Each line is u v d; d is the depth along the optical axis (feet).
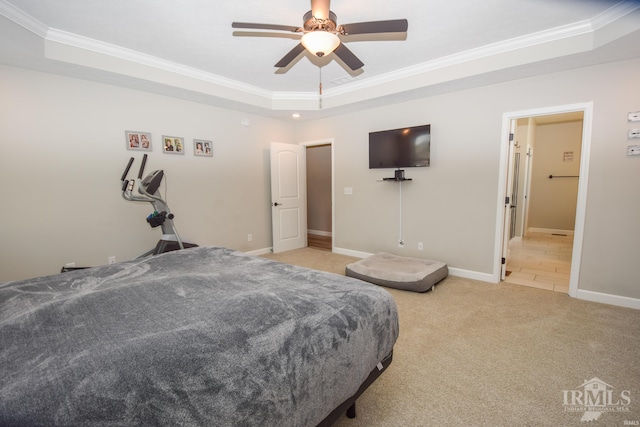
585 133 9.34
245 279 5.40
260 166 16.01
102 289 4.87
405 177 13.52
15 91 8.93
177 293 4.66
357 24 6.40
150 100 11.69
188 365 2.92
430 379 5.98
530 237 20.24
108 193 10.83
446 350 6.98
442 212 12.54
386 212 14.37
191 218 13.32
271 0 7.08
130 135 11.22
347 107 14.14
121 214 11.18
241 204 15.21
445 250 12.61
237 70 11.51
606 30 7.67
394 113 13.56
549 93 9.84
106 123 10.66
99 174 10.59
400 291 10.73
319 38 6.64
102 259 10.82
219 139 14.05
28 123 9.18
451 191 12.22
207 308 4.09
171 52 9.89
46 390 2.50
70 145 9.95
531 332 7.72
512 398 5.43
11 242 9.11
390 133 13.48
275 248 16.56
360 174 15.16
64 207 9.95
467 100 11.48
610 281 9.33
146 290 4.77
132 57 9.84
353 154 15.34
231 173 14.66
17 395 2.44
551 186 21.38
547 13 7.64
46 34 8.25
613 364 6.35
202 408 2.71
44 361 2.88
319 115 15.75
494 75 9.96
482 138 11.27
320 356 3.72
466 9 7.47
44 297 4.58
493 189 11.21
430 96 12.37
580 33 8.16
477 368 6.31
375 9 7.47
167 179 12.39
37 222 9.49
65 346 3.14
